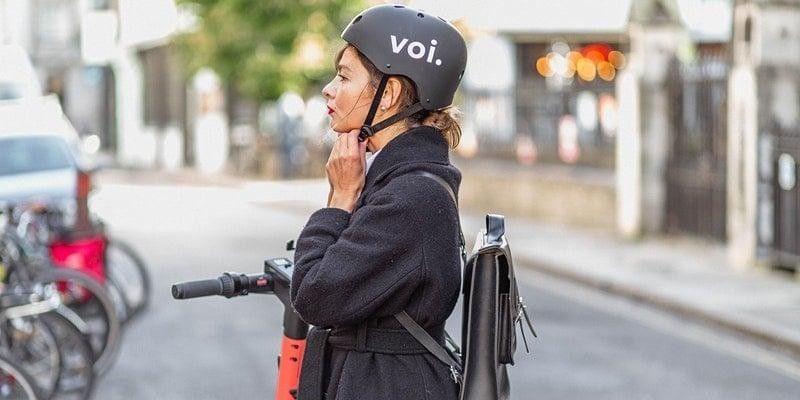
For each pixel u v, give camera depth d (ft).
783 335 40.50
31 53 182.09
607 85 76.69
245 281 13.76
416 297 12.19
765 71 55.11
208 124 147.02
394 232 11.92
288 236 73.72
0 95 63.36
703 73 63.21
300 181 122.93
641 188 67.62
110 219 84.07
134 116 171.01
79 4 182.19
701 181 63.87
